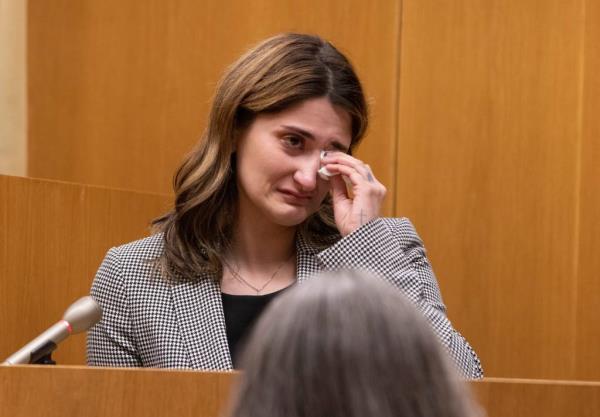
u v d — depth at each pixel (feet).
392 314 5.33
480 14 24.50
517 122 24.14
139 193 20.40
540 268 23.85
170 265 14.05
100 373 10.21
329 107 13.66
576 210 23.65
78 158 27.32
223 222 14.24
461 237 24.35
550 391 10.44
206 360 13.29
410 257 14.61
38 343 11.60
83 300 12.01
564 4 23.91
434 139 24.66
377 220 13.62
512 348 23.95
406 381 5.24
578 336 23.48
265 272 14.25
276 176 13.58
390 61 25.09
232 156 14.25
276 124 13.61
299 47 13.80
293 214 13.58
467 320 24.22
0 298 17.88
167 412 10.19
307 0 25.82
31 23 27.81
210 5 26.58
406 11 25.04
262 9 26.18
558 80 23.89
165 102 26.73
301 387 5.26
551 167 23.86
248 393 5.35
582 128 23.65
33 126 27.63
